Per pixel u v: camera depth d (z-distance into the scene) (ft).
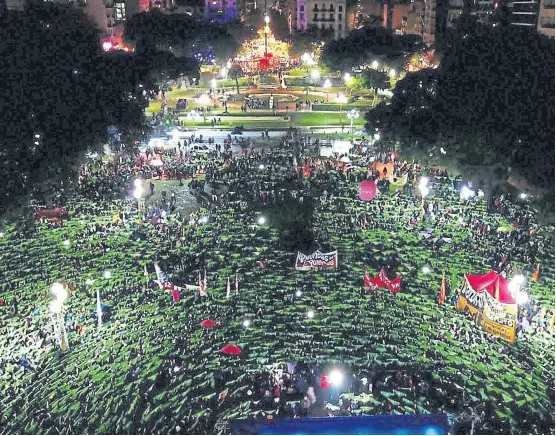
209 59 498.28
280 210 196.85
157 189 231.30
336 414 113.39
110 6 549.13
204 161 266.36
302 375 123.24
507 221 196.44
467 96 226.79
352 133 322.14
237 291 156.46
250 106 395.75
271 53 584.40
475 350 130.93
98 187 228.22
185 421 110.93
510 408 113.70
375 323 142.00
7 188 178.70
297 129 337.52
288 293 156.15
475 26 320.91
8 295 153.89
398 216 202.90
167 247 181.88
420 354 130.00
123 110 253.65
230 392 118.93
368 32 447.42
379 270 167.12
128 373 124.06
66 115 222.07
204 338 136.67
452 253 175.73
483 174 202.80
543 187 180.86
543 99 211.61
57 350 131.34
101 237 188.44
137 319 143.74
